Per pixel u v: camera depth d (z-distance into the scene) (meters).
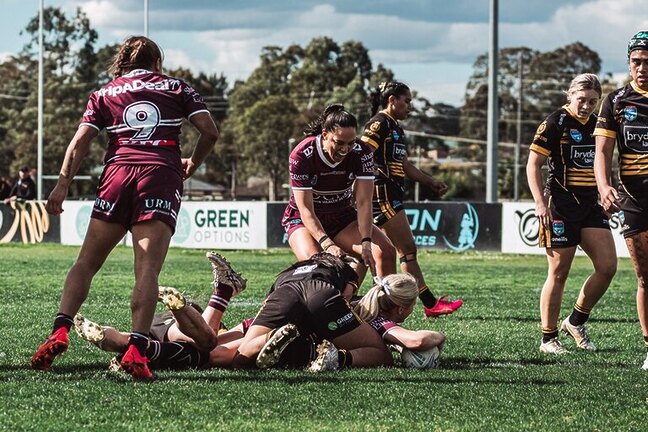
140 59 11.95
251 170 167.50
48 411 9.65
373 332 12.64
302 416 9.63
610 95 13.14
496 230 44.31
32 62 162.62
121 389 10.66
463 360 13.78
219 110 197.38
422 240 45.69
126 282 27.45
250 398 10.34
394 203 18.12
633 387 11.36
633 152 12.92
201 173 192.25
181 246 48.66
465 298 24.09
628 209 13.01
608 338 16.69
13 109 161.12
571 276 32.59
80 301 11.59
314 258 12.88
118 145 11.55
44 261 37.59
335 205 14.98
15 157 151.62
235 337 12.79
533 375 12.11
